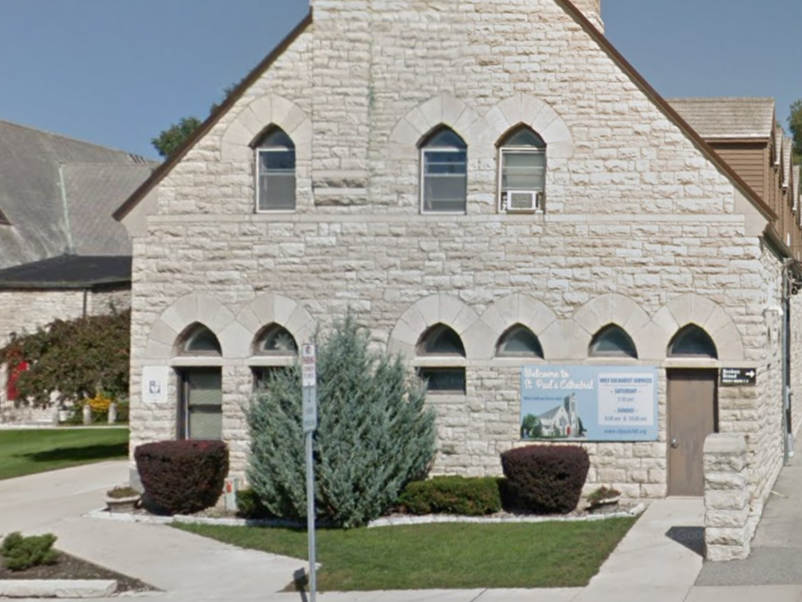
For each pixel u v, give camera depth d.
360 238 16.95
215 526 15.67
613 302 16.39
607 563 12.45
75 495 19.25
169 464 16.17
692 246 16.22
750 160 19.50
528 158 16.84
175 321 17.36
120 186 47.56
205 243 17.31
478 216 16.70
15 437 33.25
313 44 17.02
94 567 13.46
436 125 16.84
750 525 13.48
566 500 15.29
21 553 13.43
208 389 17.61
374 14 16.98
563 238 16.52
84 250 44.34
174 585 12.62
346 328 15.62
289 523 15.70
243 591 12.20
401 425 15.65
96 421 37.34
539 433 16.53
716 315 16.14
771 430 18.30
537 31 16.62
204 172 17.36
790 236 26.80
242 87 17.20
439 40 16.84
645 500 16.22
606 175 16.44
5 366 36.72
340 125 16.97
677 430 16.50
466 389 16.72
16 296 36.44
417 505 15.73
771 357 18.12
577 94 16.52
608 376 16.38
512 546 13.42
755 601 10.57
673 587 11.25
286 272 17.11
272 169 17.50
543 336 16.55
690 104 20.61
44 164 47.56
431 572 12.41
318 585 12.19
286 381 15.41
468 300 16.72
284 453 14.95
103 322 26.69
